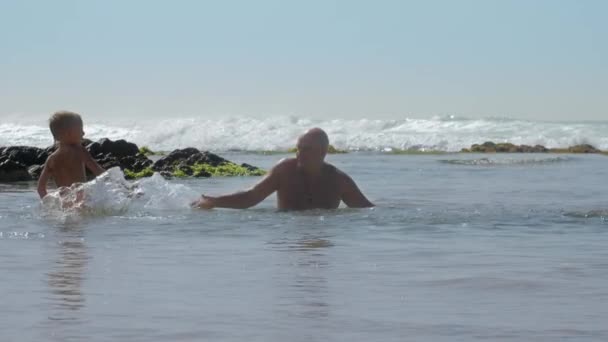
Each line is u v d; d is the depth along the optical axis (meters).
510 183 16.94
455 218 9.77
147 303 5.07
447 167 23.84
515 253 7.14
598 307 5.03
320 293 5.40
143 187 10.83
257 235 8.28
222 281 5.78
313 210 10.59
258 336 4.34
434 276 6.02
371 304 5.08
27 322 4.59
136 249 7.29
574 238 8.16
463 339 4.30
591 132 46.31
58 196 10.55
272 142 47.06
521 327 4.54
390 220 9.55
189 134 49.81
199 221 9.41
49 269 6.22
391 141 45.12
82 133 11.20
